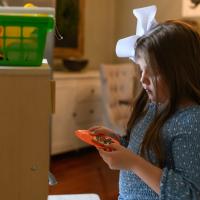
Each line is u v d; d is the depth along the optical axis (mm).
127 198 1227
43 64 1047
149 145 1129
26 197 1020
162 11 4227
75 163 3873
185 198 1000
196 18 3832
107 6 4805
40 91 980
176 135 1084
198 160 1033
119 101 3900
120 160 1062
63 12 4227
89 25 4645
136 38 1218
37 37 992
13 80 967
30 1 1272
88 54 4691
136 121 1313
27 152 1001
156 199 1149
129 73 3994
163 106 1143
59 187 3207
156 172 1039
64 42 4352
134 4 4566
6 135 985
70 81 3967
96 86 4242
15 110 979
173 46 1085
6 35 983
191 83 1099
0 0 1354
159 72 1097
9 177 1005
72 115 4043
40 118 990
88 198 1590
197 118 1071
